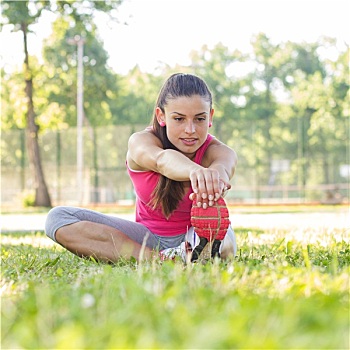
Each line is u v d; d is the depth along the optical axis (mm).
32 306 2342
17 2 30281
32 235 9930
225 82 54438
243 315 2000
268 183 32531
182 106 4121
